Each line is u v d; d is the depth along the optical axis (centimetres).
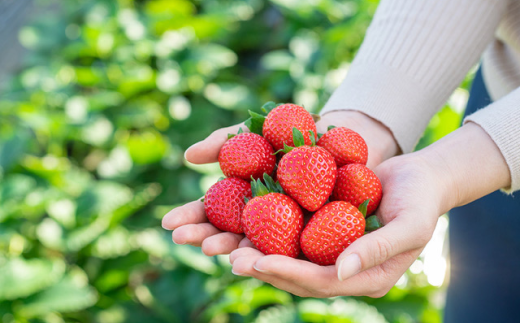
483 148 54
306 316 81
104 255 93
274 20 143
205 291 85
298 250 55
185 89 119
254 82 128
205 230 56
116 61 126
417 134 63
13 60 153
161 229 97
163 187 106
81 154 122
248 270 51
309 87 113
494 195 60
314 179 54
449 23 61
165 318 88
